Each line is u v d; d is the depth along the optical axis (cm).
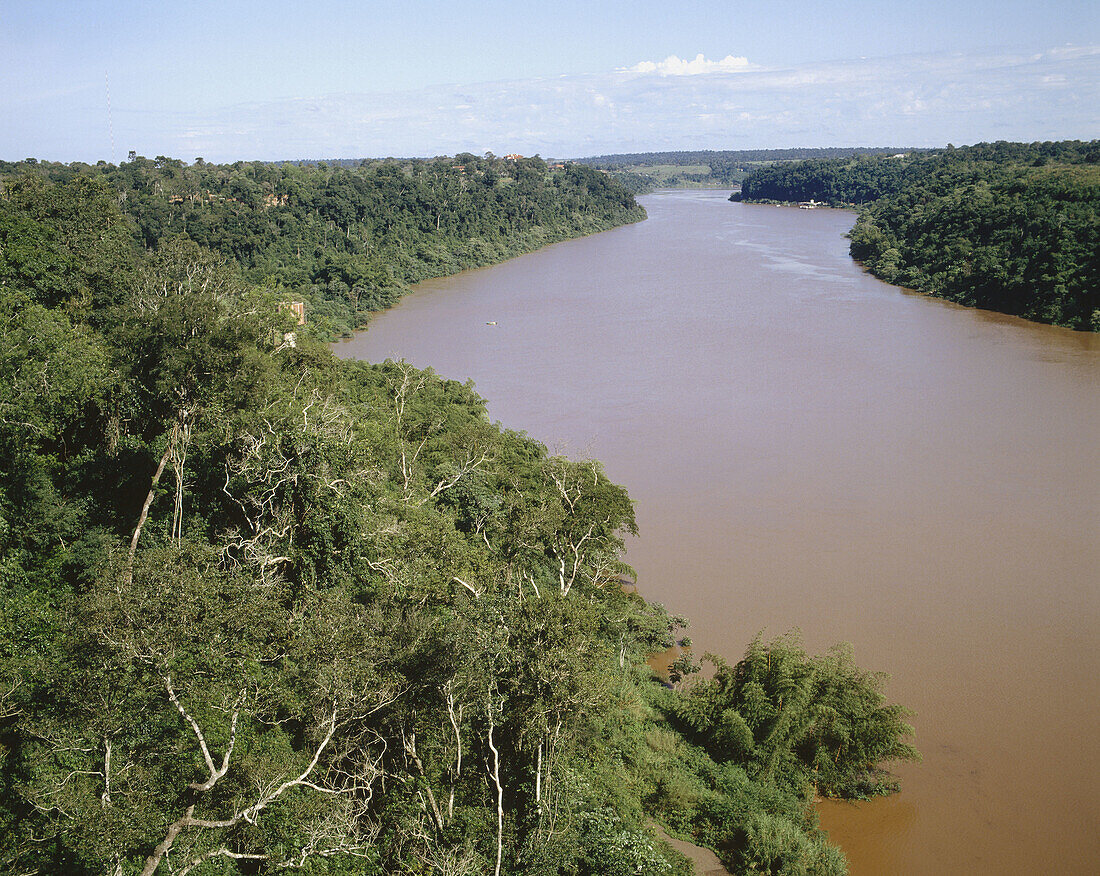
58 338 3809
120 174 15950
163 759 2455
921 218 18625
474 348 12250
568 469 5494
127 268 6322
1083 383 10038
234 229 14862
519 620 2945
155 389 3697
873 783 3888
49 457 3675
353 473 3769
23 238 5688
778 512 6775
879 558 6022
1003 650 4966
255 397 3875
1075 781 3991
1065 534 6322
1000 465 7600
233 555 3431
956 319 13838
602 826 2934
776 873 3234
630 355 11731
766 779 3766
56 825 2133
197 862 2123
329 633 2617
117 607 2102
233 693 2345
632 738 3800
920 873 3456
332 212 17375
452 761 2897
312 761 2456
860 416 8994
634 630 4828
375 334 13162
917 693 4597
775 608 5419
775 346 12081
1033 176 17838
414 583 3319
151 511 3697
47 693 2420
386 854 2648
